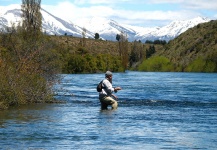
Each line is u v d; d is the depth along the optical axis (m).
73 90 42.75
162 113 22.94
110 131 16.44
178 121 19.59
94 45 199.50
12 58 30.14
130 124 18.41
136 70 170.25
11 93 25.70
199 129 17.22
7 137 14.98
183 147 13.62
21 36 42.69
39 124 18.06
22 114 21.61
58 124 18.14
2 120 19.23
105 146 13.62
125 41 141.12
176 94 38.53
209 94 38.69
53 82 29.92
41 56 31.69
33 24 49.06
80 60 108.56
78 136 15.27
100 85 25.30
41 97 28.28
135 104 28.48
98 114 22.06
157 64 153.38
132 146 13.68
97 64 121.75
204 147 13.62
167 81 68.00
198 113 23.14
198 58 140.38
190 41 158.00
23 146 13.49
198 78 82.62
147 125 18.19
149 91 42.50
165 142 14.38
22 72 27.78
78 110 23.98
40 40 37.84
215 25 158.75
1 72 25.48
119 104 28.41
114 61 133.62
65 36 199.00
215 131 16.73
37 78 28.75
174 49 161.88
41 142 14.15
